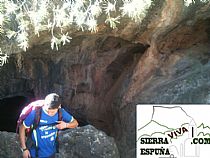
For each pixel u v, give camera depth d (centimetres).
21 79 537
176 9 353
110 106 485
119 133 445
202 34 423
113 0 309
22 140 275
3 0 278
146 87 429
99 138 345
